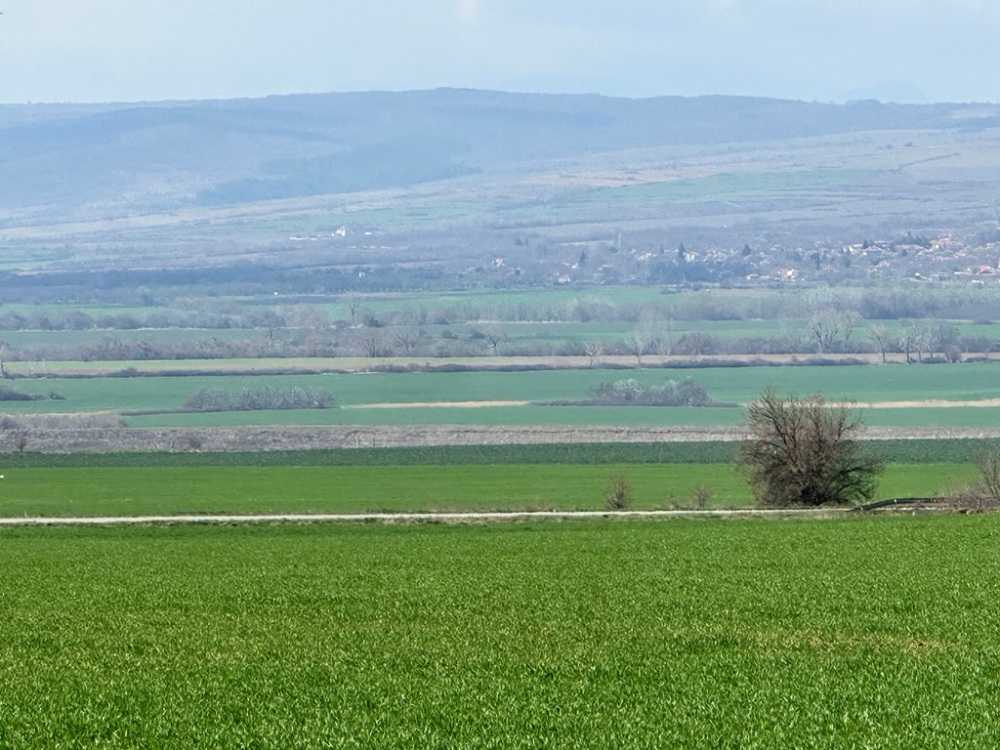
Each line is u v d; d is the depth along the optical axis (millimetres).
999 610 80375
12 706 57031
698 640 71375
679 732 52031
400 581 99250
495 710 55594
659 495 188500
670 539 127062
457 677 62250
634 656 67000
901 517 146875
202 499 187125
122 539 137625
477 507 172250
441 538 132625
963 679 60562
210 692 59656
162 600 90750
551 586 94625
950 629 74000
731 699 57250
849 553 112375
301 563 113125
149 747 51062
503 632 75312
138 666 65938
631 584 95000
